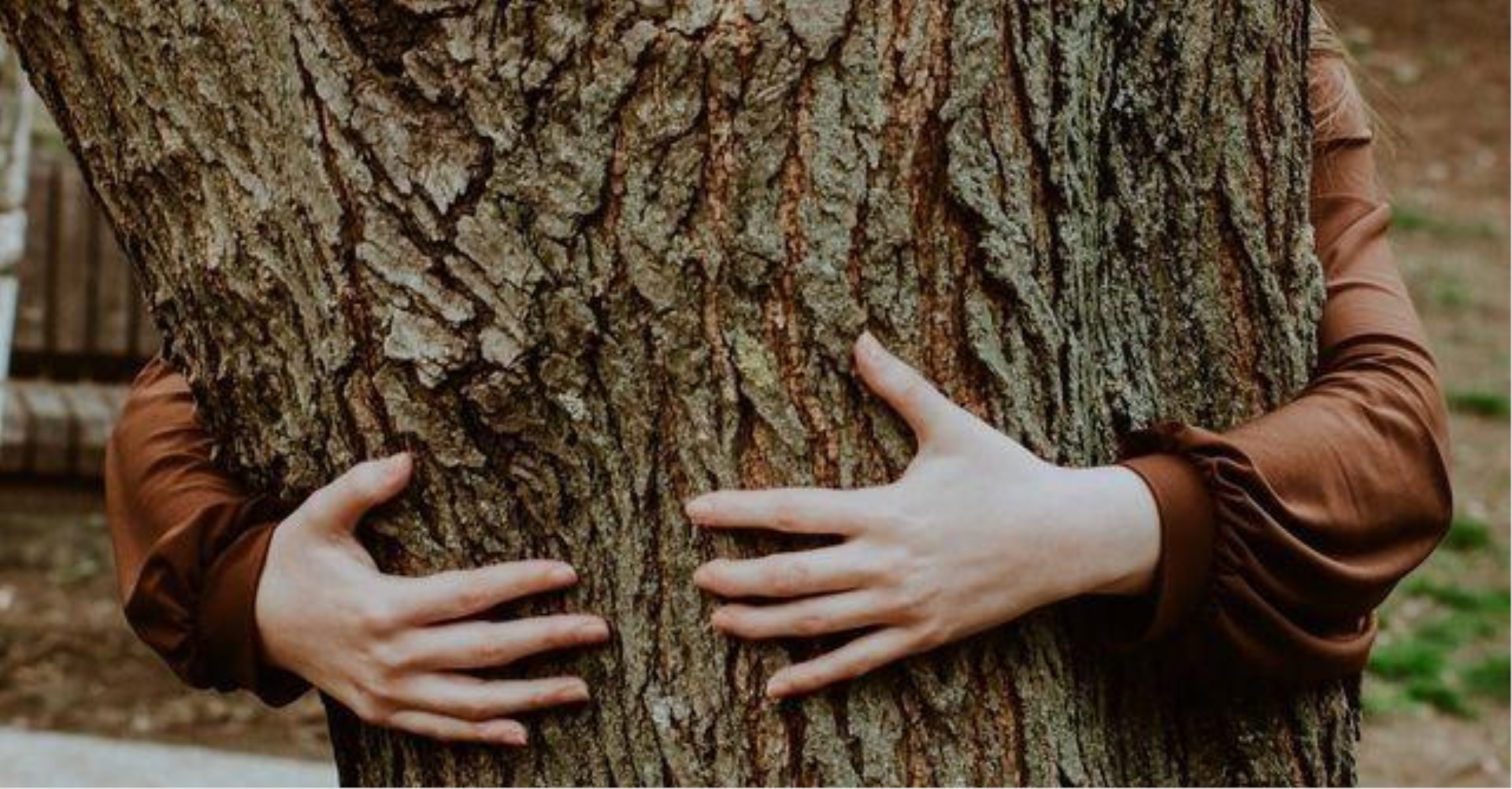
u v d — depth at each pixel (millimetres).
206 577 1630
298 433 1585
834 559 1526
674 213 1514
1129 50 1662
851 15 1514
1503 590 5465
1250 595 1604
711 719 1551
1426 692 4867
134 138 1572
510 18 1512
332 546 1585
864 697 1553
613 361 1529
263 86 1543
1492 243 8438
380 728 1642
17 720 4316
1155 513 1579
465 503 1561
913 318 1537
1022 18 1545
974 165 1533
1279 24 1703
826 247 1521
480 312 1527
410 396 1544
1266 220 1703
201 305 1585
